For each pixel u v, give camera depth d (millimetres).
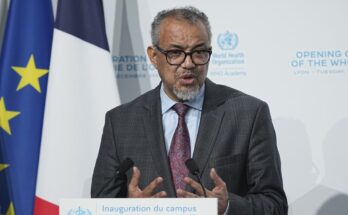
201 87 3975
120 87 5547
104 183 4023
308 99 5316
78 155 5031
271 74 5363
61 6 5227
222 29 5430
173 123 4066
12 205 5188
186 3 5484
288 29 5352
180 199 2734
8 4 5652
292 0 5352
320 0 5324
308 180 5297
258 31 5391
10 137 5207
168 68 3852
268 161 3865
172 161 3877
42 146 5027
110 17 5582
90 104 5129
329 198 5270
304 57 5328
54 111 5051
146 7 5535
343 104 5277
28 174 5188
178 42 3789
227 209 3412
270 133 3984
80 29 5242
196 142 3885
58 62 5117
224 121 3951
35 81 5270
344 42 5293
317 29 5324
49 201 4965
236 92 4184
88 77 5176
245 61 5402
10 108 5227
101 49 5230
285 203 3848
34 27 5340
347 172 5254
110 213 2756
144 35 5535
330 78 5301
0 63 5309
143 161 3922
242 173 3896
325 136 5289
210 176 3453
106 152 4121
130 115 4172
